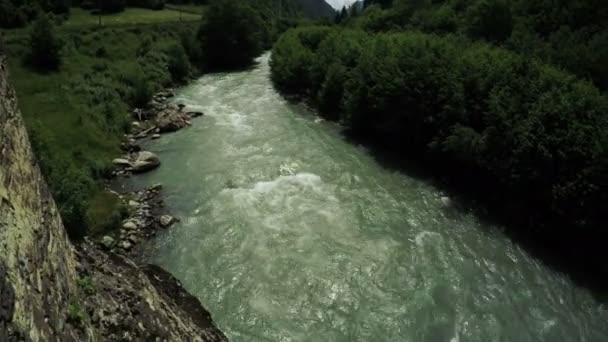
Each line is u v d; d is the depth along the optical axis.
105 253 13.80
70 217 16.72
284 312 16.08
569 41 34.91
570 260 19.62
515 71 26.70
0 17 49.75
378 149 30.67
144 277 13.40
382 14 60.62
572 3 39.75
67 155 24.88
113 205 22.36
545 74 25.02
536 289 17.84
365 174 26.75
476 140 24.42
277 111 37.91
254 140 31.17
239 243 19.77
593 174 19.11
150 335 10.78
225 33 55.91
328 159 28.48
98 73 39.06
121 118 32.97
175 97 41.31
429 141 28.23
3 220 6.19
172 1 90.69
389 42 37.12
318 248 19.53
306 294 16.94
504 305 16.89
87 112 31.27
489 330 15.73
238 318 15.71
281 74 44.88
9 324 5.33
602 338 15.67
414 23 55.25
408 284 17.69
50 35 37.50
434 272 18.42
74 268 10.34
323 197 23.73
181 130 33.06
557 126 21.39
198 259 18.75
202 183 25.03
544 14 41.81
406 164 28.50
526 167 21.66
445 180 26.33
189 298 15.75
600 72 30.08
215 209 22.38
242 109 38.22
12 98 8.29
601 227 18.78
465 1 54.28
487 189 24.58
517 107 23.62
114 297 10.98
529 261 19.56
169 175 26.08
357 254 19.25
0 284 5.32
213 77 51.34
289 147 30.08
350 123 33.50
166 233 20.53
